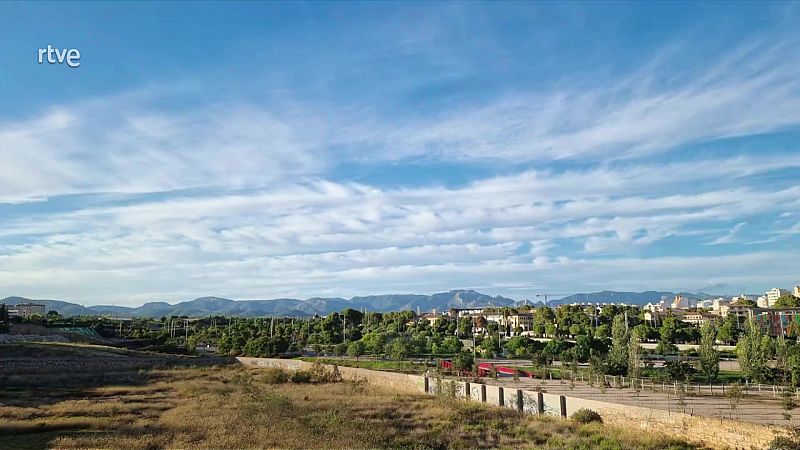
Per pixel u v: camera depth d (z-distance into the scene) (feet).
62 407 123.75
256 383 194.29
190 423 104.06
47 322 412.16
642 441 95.14
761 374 166.71
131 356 275.80
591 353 222.28
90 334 400.06
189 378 200.23
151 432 95.76
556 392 156.04
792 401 126.62
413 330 459.32
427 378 175.01
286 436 93.81
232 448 85.61
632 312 535.60
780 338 198.18
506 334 483.10
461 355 224.33
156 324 581.53
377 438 95.04
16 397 144.15
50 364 226.58
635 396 145.69
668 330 349.00
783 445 78.02
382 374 200.85
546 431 107.14
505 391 144.87
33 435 94.84
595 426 110.42
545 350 272.10
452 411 128.67
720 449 90.12
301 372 215.92
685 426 97.45
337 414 115.96
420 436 100.68
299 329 462.19
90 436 92.43
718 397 142.00
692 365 192.34
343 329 435.53
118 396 149.69
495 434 105.40
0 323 340.18
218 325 549.54
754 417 106.52
